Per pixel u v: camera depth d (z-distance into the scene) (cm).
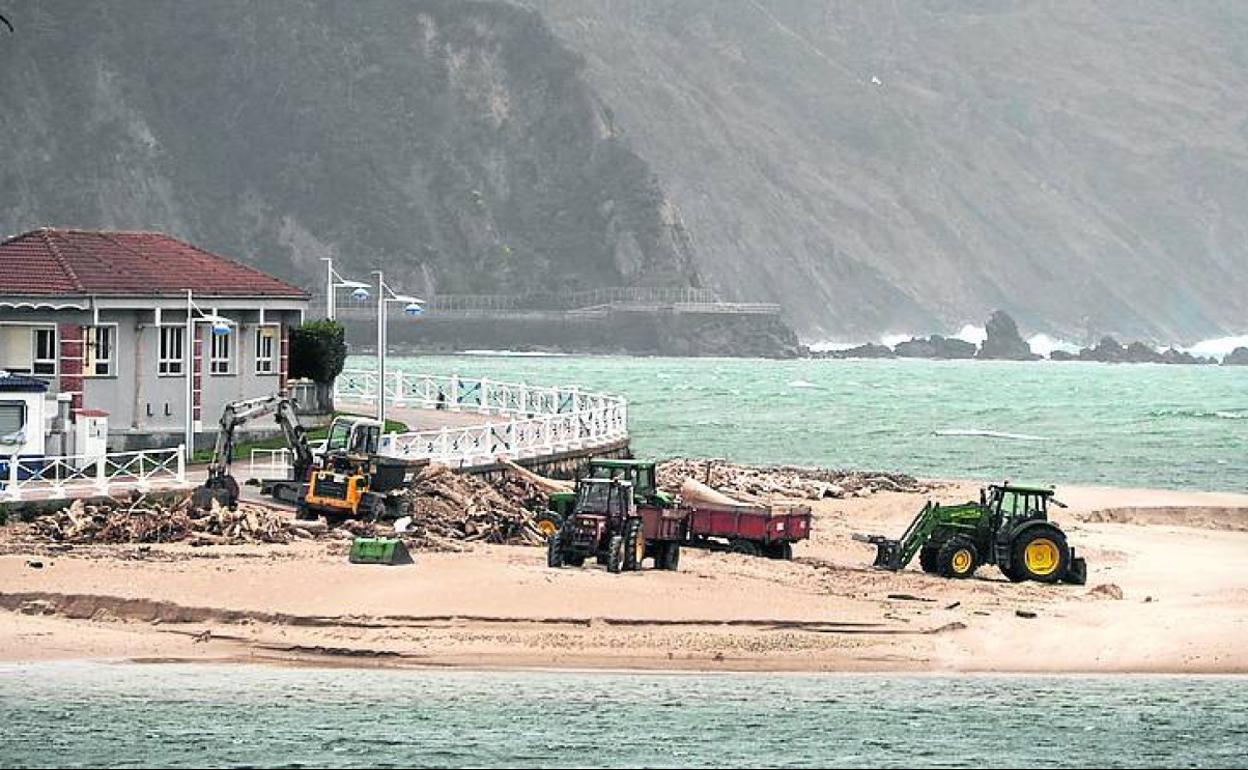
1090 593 13388
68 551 13212
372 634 11269
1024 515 14075
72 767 9006
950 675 11031
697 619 11631
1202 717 10212
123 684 10431
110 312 18512
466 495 16038
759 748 9494
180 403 19100
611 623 11562
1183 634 12019
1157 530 19388
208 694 10275
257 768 9031
